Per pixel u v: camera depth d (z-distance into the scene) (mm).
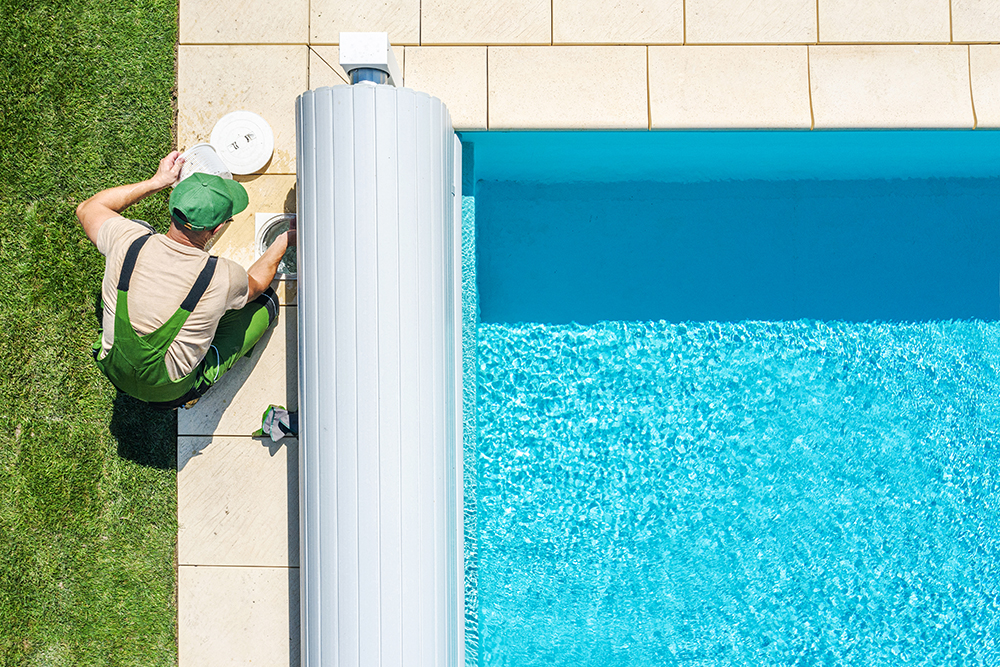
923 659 4195
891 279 4172
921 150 3756
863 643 4168
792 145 3676
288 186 3457
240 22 3455
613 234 4184
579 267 4191
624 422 4184
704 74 3416
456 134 3482
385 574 2791
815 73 3412
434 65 3422
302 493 2943
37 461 3514
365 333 2719
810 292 4195
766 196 4172
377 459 2756
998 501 4180
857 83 3410
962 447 4176
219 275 2828
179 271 2789
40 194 3529
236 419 3455
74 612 3512
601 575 4199
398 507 2781
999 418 4176
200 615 3471
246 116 3428
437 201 2848
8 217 3531
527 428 4188
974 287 4172
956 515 4191
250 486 3459
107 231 2848
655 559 4195
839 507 4199
